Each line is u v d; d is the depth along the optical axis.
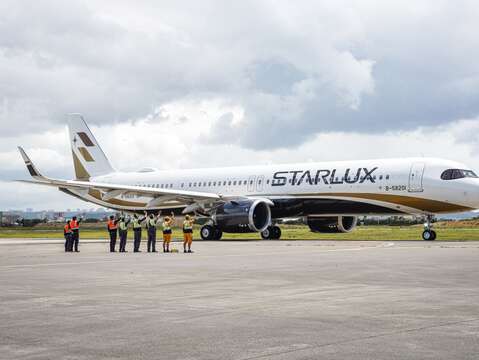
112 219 30.38
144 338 8.30
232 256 24.31
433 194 35.38
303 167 40.41
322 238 43.91
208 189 44.56
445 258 21.94
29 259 23.92
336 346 7.73
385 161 37.59
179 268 19.02
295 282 14.74
